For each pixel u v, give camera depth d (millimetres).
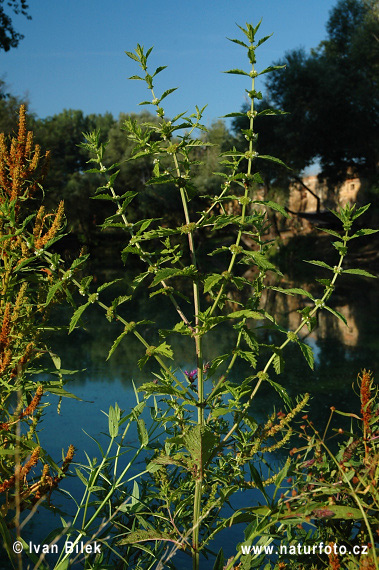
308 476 1939
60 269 2119
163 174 2076
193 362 8734
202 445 1859
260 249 2076
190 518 2256
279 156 36281
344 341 11617
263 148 35156
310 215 40938
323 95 32844
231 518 1895
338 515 1711
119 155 48406
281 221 44750
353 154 37156
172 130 2084
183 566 2906
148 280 26969
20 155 2303
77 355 9906
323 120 33625
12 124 27125
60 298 2275
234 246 1987
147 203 43688
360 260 30891
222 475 2203
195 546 1918
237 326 2055
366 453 1956
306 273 29891
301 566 1918
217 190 32312
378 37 33281
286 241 39125
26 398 2098
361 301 19312
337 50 37500
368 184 37562
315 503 1730
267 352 10070
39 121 37094
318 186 53500
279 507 1826
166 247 2082
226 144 34656
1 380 2059
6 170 2324
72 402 6523
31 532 2963
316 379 8172
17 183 2281
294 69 33719
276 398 7031
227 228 40062
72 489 3764
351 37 35250
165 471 2314
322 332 12781
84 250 2174
